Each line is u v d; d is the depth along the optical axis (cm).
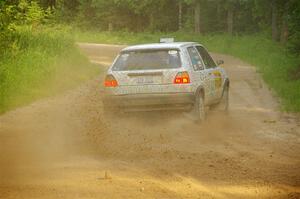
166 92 1922
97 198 1122
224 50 6397
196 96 1939
